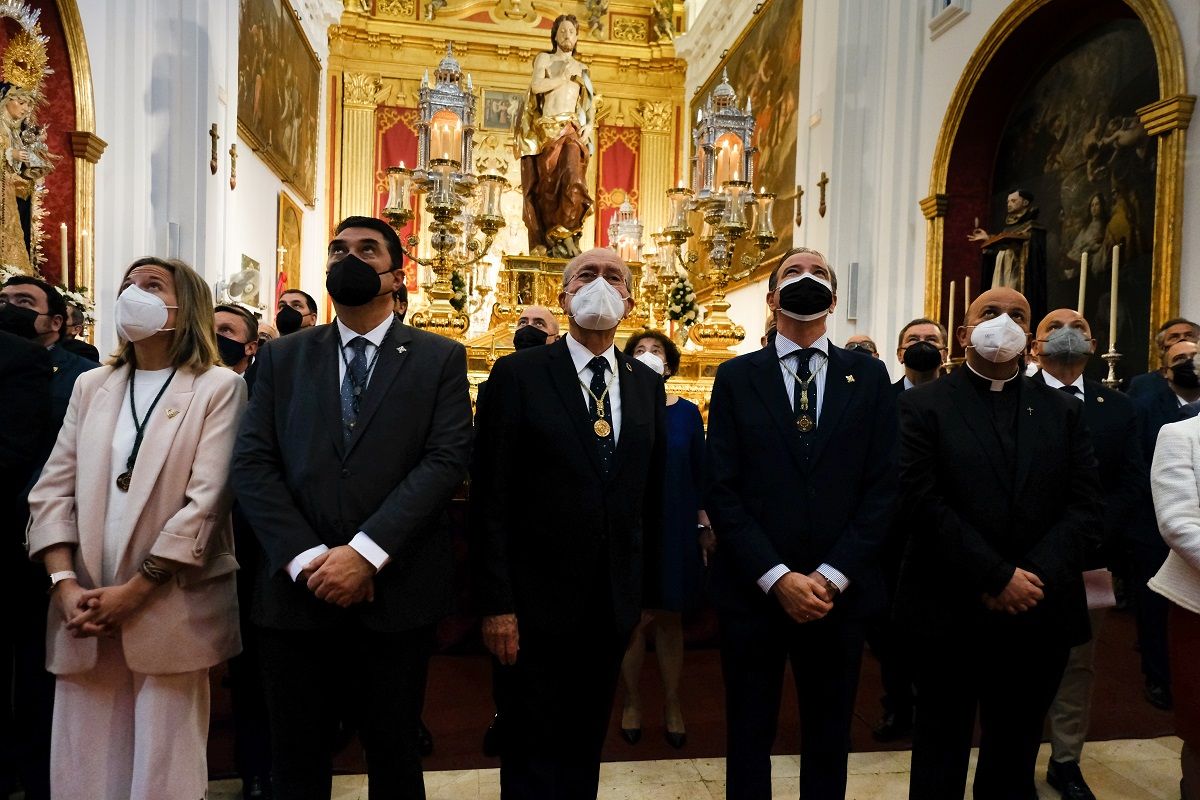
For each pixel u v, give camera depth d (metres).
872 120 8.89
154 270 2.34
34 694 2.71
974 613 2.47
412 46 15.16
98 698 2.23
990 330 2.46
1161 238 5.17
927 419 2.59
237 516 2.78
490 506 2.40
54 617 2.20
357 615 2.17
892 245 8.39
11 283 2.96
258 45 10.01
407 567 2.18
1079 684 3.02
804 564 2.43
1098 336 6.00
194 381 2.34
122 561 2.18
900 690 3.50
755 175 12.47
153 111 7.29
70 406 2.35
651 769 3.24
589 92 9.50
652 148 16.12
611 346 2.62
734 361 2.66
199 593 2.26
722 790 3.07
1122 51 5.88
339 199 14.75
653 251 8.51
